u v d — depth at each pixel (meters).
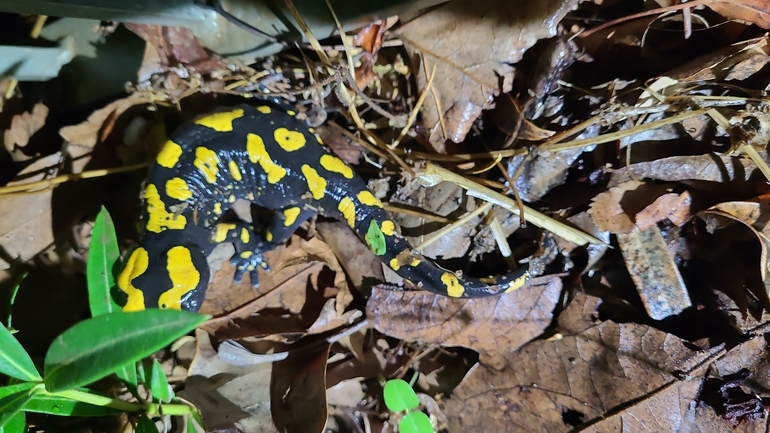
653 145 0.16
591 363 0.16
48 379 0.12
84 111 0.16
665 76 0.15
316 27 0.15
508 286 0.17
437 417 0.17
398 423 0.16
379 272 0.18
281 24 0.15
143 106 0.16
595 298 0.17
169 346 0.16
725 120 0.15
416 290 0.17
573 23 0.15
